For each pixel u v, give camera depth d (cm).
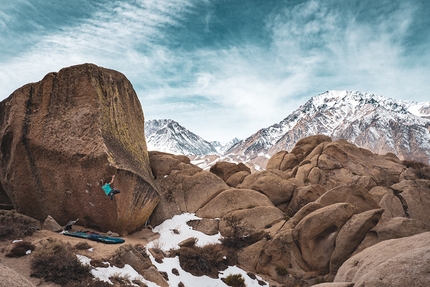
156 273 1992
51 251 1803
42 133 2494
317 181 3644
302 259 2436
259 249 2606
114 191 2025
